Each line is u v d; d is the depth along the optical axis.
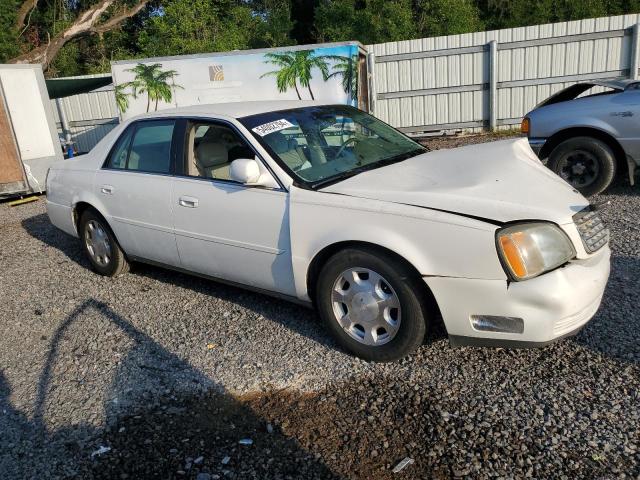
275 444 2.83
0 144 9.34
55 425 3.12
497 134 13.10
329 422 2.96
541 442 2.68
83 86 12.84
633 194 6.73
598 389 3.03
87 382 3.54
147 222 4.57
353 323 3.46
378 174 3.65
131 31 25.75
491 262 2.90
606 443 2.64
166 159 4.46
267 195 3.71
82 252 6.31
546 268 2.91
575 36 12.46
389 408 3.02
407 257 3.10
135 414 3.16
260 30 26.05
